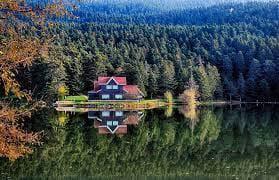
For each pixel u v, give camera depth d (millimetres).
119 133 52750
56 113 73312
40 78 81188
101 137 48656
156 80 102625
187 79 103188
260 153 39469
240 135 52000
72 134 49281
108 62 108188
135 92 95812
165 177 28984
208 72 107750
